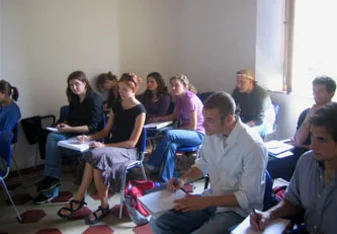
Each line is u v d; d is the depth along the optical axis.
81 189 2.66
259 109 3.35
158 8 4.61
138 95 4.25
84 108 3.18
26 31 3.53
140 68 4.58
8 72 3.46
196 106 3.36
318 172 1.36
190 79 4.68
